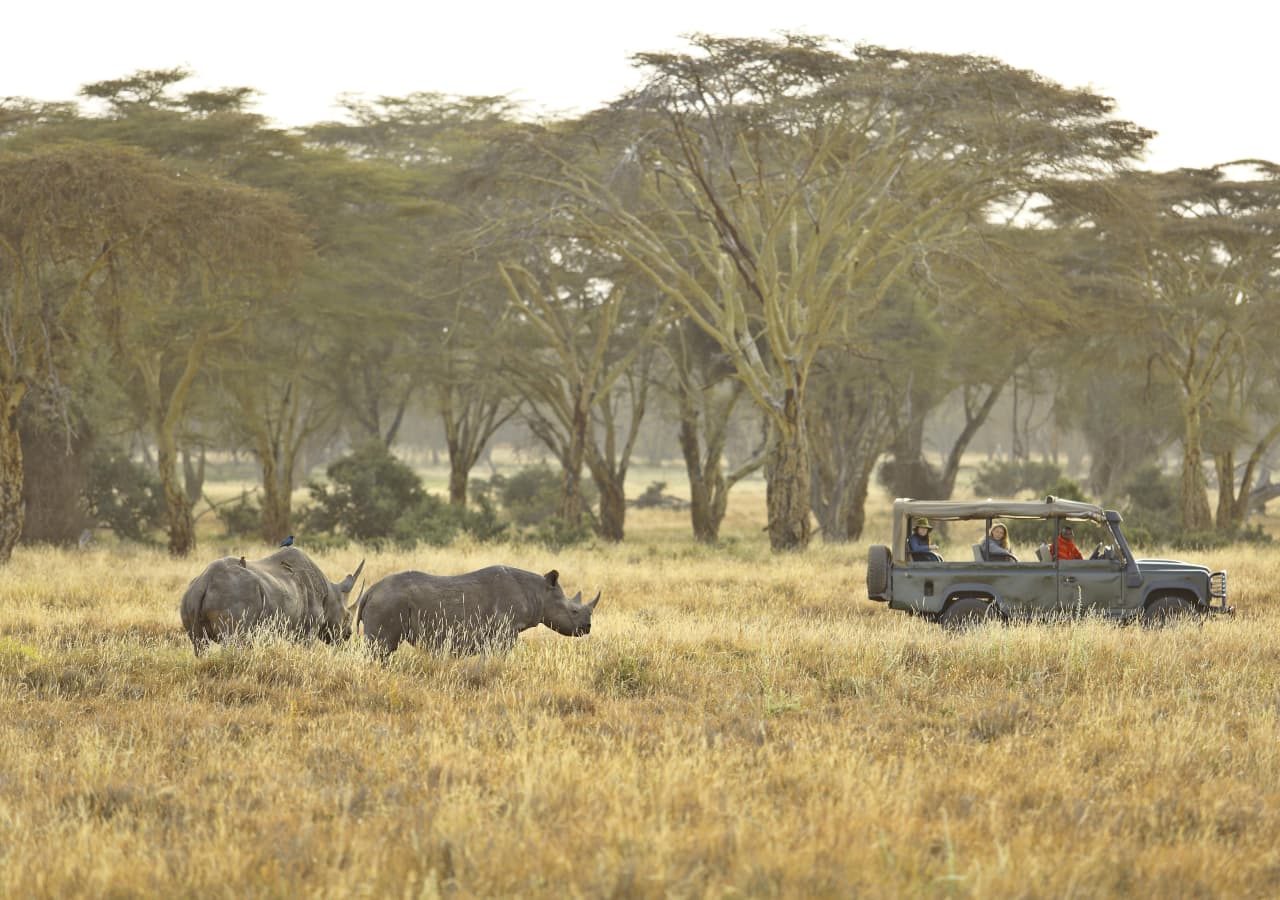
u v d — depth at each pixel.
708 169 85.12
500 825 16.91
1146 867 15.93
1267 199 107.44
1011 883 14.86
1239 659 34.06
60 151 68.75
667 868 14.91
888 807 18.41
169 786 19.38
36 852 16.16
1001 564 40.84
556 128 90.75
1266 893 15.68
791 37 78.81
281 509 107.88
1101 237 111.50
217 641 33.03
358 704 27.50
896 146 86.62
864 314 100.50
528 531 116.62
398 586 33.00
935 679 31.16
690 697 28.91
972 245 90.38
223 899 14.56
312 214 92.69
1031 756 22.47
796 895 14.31
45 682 29.39
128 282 80.38
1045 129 79.94
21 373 74.12
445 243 100.44
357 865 15.14
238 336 95.38
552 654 32.94
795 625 43.47
